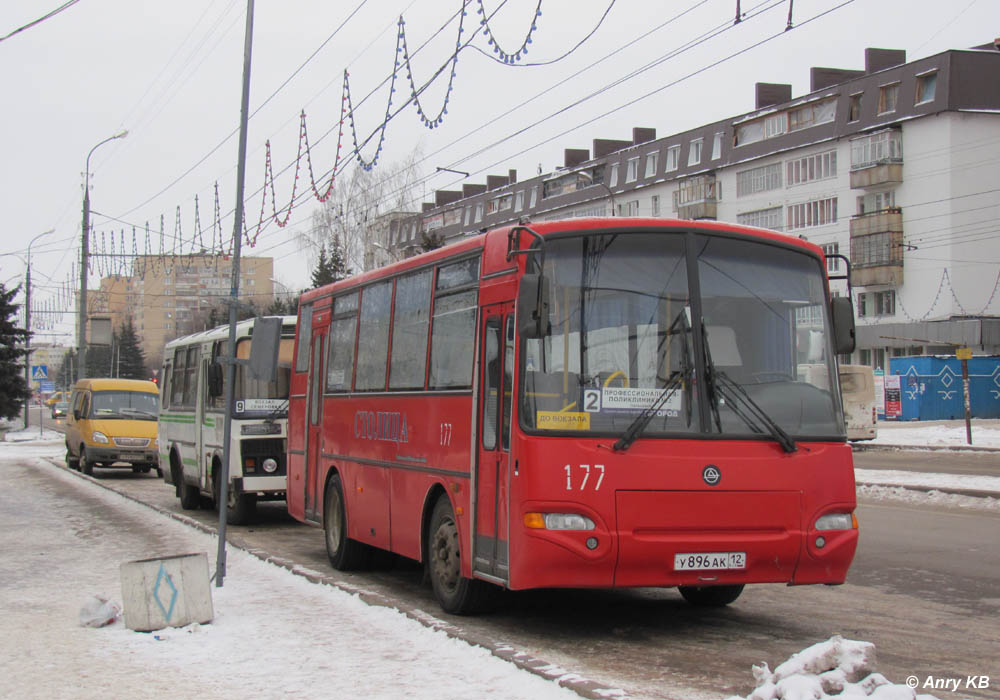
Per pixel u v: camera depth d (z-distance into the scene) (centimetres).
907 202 5428
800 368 858
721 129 6378
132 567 855
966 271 5253
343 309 1310
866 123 5559
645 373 819
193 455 1952
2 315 5772
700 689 666
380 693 646
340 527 1264
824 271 890
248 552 1293
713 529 803
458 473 924
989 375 5047
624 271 835
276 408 1709
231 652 770
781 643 819
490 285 890
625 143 7775
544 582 787
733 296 851
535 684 647
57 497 2262
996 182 5300
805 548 820
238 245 1155
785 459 825
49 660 752
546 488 787
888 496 2045
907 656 769
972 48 5347
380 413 1141
